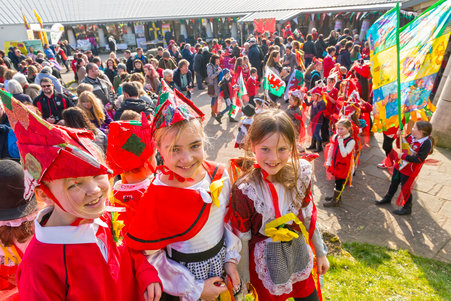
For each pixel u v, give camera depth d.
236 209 1.70
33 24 20.45
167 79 7.46
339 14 18.42
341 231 4.29
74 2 26.30
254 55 11.59
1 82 7.54
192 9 23.78
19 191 1.55
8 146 3.35
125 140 1.83
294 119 5.73
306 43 12.87
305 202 1.83
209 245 1.63
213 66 8.61
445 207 4.64
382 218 4.50
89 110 4.27
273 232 1.67
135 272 1.47
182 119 1.35
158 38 24.78
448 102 6.29
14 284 1.65
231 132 7.90
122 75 7.73
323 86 6.75
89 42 23.50
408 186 4.30
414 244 3.98
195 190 1.54
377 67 4.10
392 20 3.77
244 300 1.97
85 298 1.20
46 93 4.76
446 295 3.04
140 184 1.98
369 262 3.59
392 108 4.12
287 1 21.92
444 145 6.49
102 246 1.30
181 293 1.55
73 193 1.10
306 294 1.95
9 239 1.55
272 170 1.61
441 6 3.90
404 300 2.98
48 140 1.05
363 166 5.95
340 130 4.41
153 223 1.48
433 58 4.03
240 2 23.92
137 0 26.83
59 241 1.16
